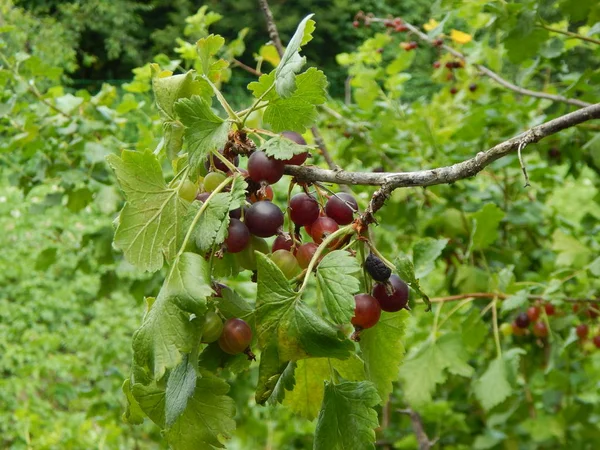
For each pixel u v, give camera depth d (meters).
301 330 0.22
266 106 0.26
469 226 0.62
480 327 0.52
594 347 0.60
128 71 3.26
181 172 0.26
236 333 0.23
